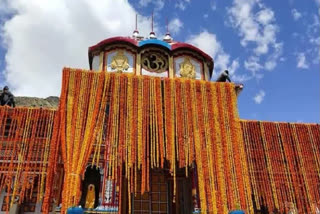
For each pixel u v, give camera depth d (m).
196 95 15.77
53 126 14.44
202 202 13.67
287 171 15.96
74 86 14.54
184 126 14.98
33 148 13.91
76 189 12.62
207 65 19.14
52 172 12.90
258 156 16.06
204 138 14.95
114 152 13.70
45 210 12.25
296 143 16.75
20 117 14.41
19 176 13.31
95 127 14.02
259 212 16.02
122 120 14.35
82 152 13.35
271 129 16.88
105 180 13.38
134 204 15.78
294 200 15.38
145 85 15.31
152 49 18.31
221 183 14.17
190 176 16.31
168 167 16.58
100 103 14.56
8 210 12.71
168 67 18.19
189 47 18.61
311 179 15.94
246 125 16.75
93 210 13.09
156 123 14.70
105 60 17.70
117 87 14.95
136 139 14.11
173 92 15.52
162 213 15.92
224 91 16.20
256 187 15.35
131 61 17.89
